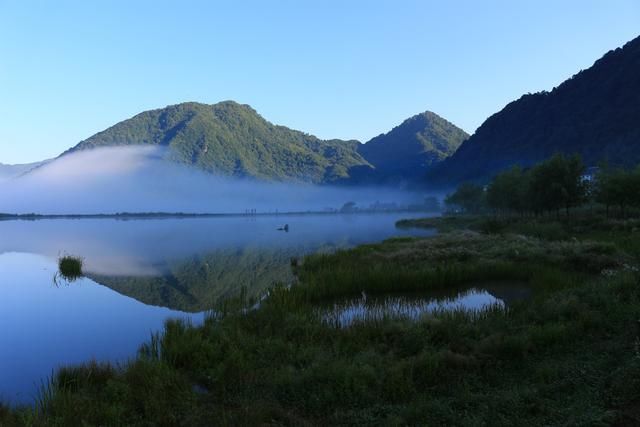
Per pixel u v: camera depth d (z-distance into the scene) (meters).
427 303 20.06
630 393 7.88
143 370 11.22
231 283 31.73
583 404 7.82
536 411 8.06
